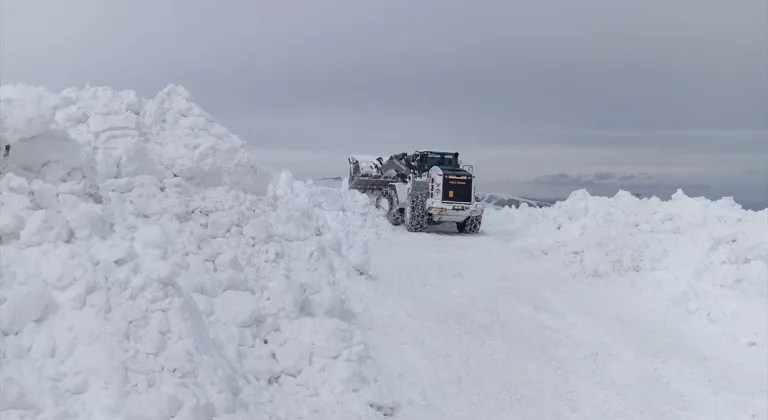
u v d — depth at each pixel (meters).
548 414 6.76
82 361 4.51
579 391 7.30
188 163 7.98
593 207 14.27
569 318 9.55
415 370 7.40
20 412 4.09
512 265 12.52
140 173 7.54
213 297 6.51
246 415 5.19
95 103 8.01
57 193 5.82
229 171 8.50
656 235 12.15
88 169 6.43
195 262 6.69
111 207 6.49
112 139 7.60
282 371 6.30
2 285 4.67
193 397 4.71
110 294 5.05
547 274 11.87
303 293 7.07
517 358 8.04
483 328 8.91
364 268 10.45
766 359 8.15
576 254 12.60
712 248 10.62
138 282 5.29
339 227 13.70
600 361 8.09
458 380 7.32
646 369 7.91
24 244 5.04
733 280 9.67
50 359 4.48
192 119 8.72
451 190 16.55
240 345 6.22
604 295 10.67
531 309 9.86
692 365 8.05
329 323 6.84
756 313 8.92
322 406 6.04
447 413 6.59
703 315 9.39
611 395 7.24
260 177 9.30
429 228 17.66
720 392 7.38
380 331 8.30
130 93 8.46
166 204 7.23
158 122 8.47
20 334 4.53
